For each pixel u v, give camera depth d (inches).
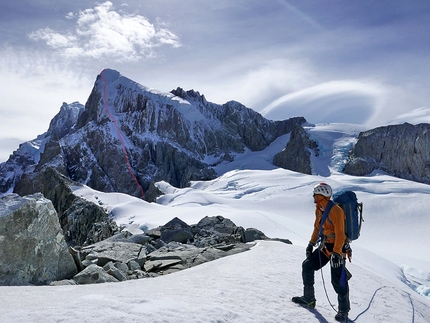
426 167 5669.3
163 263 395.5
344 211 212.5
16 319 153.6
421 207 3016.7
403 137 5969.5
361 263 778.2
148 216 2920.8
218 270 304.2
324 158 6939.0
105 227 1262.3
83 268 359.3
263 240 539.5
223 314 186.4
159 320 166.1
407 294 335.6
